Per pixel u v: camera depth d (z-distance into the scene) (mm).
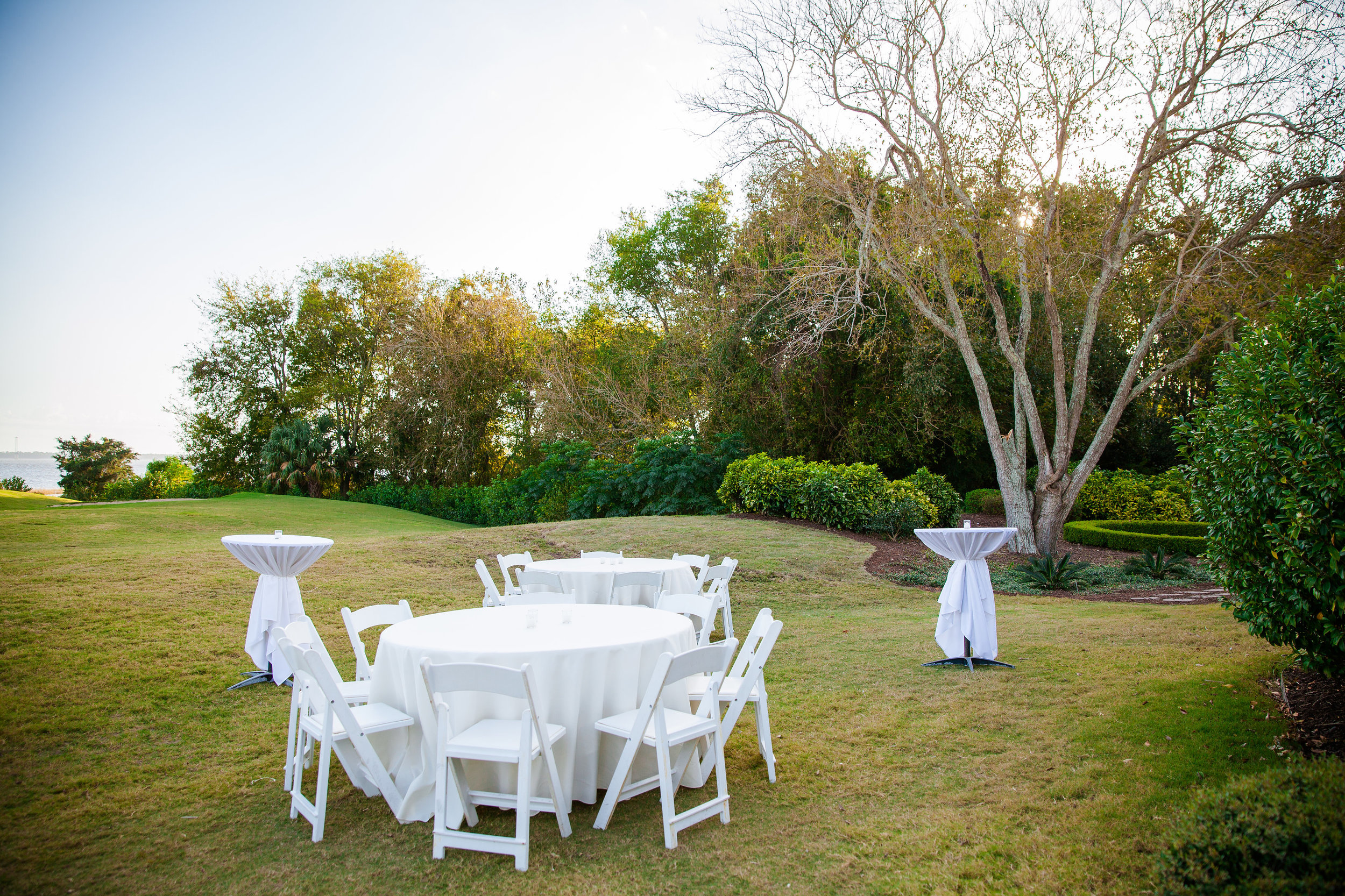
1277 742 4438
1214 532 5129
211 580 9484
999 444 15141
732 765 4570
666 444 19828
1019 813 3760
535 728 3518
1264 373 4801
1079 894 2973
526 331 31266
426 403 31266
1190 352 14312
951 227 14594
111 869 3396
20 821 3898
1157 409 23484
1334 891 2416
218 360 34219
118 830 3785
